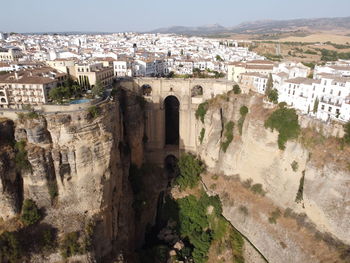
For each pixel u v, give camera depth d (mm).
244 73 100500
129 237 77688
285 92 80188
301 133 67188
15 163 57344
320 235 59969
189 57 183000
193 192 90000
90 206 62656
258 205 74250
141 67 132750
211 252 73812
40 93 69938
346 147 57688
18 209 58156
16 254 53062
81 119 59656
